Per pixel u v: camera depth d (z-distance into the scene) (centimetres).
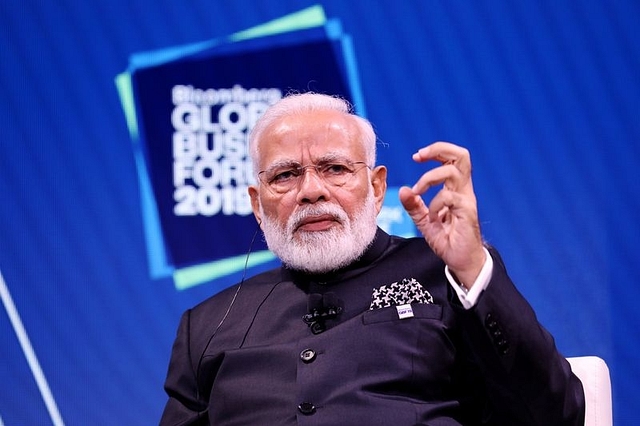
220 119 589
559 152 597
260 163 410
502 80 600
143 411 581
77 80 591
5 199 583
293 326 400
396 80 597
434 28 601
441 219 345
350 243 397
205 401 405
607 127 597
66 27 594
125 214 587
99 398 579
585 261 592
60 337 580
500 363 343
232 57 593
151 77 592
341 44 598
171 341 584
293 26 597
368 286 400
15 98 588
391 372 371
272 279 429
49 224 584
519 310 345
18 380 575
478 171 595
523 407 352
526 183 595
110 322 582
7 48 590
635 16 604
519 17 603
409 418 359
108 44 592
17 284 580
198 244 585
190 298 585
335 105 417
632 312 590
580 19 603
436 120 596
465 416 380
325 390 369
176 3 594
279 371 382
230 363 391
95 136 589
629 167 596
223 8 596
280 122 407
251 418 377
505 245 593
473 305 339
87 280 583
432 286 394
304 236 398
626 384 586
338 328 383
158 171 588
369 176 406
